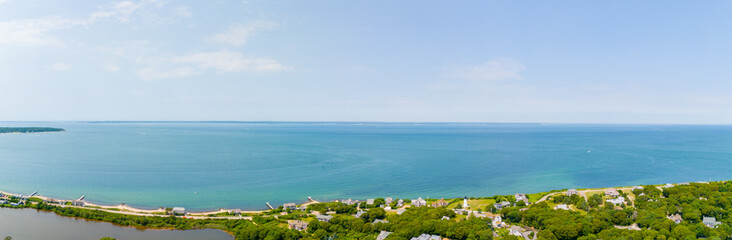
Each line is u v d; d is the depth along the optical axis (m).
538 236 143.25
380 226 155.88
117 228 170.00
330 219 168.88
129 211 197.00
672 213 168.38
